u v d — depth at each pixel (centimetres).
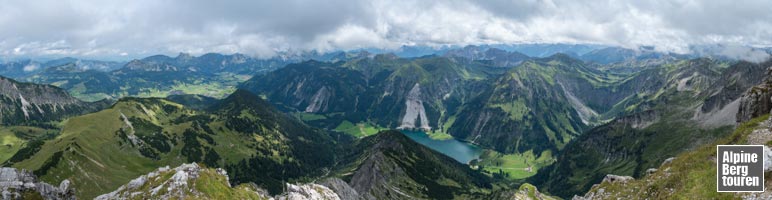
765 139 6819
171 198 10494
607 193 8950
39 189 13062
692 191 6312
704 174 6475
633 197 7775
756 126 7500
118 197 10944
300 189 15062
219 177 12306
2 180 12669
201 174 11756
